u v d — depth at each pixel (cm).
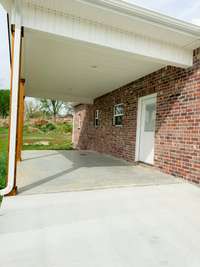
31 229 226
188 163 451
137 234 222
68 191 356
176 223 250
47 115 2688
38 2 309
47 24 327
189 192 376
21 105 651
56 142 1864
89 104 1221
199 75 432
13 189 323
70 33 342
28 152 963
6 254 182
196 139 433
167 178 473
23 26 314
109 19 348
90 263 172
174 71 507
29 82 779
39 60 523
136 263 174
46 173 486
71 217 258
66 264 170
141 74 623
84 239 209
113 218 260
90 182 414
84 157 818
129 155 711
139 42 397
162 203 317
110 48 374
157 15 342
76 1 303
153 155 587
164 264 174
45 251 187
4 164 641
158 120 563
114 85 782
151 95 604
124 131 757
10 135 316
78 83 777
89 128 1219
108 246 198
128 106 737
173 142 502
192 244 205
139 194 357
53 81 754
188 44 426
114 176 477
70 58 505
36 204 295
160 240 211
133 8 325
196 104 437
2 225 233
